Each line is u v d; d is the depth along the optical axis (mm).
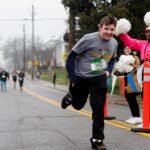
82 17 45594
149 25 14086
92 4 48219
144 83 13461
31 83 92125
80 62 11047
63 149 11164
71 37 54250
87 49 10898
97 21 44844
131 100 16141
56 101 33094
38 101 33438
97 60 10945
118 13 42344
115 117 17922
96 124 10836
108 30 10727
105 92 10977
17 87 71062
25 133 14086
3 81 58875
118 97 38688
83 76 10961
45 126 15797
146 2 43281
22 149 11328
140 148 11164
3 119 18781
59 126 15664
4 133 14211
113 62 11438
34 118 18922
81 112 21531
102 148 10773
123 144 11695
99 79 10898
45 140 12578
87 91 11258
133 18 42656
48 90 60188
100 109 10820
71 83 11062
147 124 13703
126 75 16125
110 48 11055
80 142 12094
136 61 16188
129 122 16359
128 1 43531
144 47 14203
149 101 13609
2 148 11531
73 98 11281
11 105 28766
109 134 13383
